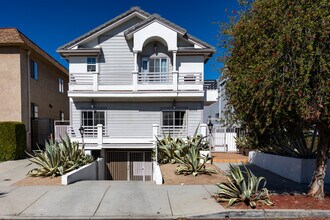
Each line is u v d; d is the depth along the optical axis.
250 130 6.02
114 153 13.60
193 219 4.94
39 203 5.71
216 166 10.42
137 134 14.19
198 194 6.39
